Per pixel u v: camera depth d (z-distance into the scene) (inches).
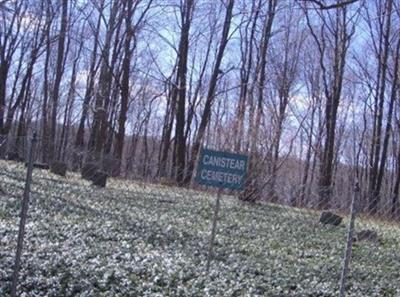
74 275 301.6
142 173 1138.7
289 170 1386.6
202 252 444.8
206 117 1332.4
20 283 275.6
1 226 418.6
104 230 471.2
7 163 995.3
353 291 386.9
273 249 529.0
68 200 639.1
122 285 299.4
